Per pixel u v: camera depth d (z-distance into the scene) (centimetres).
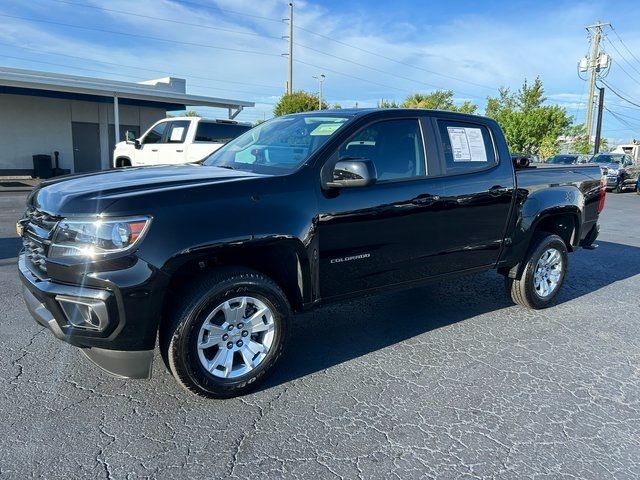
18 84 1798
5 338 421
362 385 365
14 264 657
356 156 383
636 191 2409
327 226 360
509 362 410
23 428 299
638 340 466
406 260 412
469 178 445
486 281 648
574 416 332
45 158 2173
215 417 318
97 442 288
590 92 3884
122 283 287
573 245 567
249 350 345
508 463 281
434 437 304
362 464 277
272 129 450
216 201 317
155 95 2106
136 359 308
